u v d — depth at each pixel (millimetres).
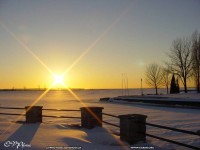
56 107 40406
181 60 70188
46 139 11133
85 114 14094
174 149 10367
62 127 14273
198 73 67625
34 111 15898
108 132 12984
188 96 53000
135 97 59500
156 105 42875
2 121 17141
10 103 56156
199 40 68438
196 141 12008
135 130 10906
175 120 21156
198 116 24375
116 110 33531
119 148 10070
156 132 14734
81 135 12148
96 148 9891
